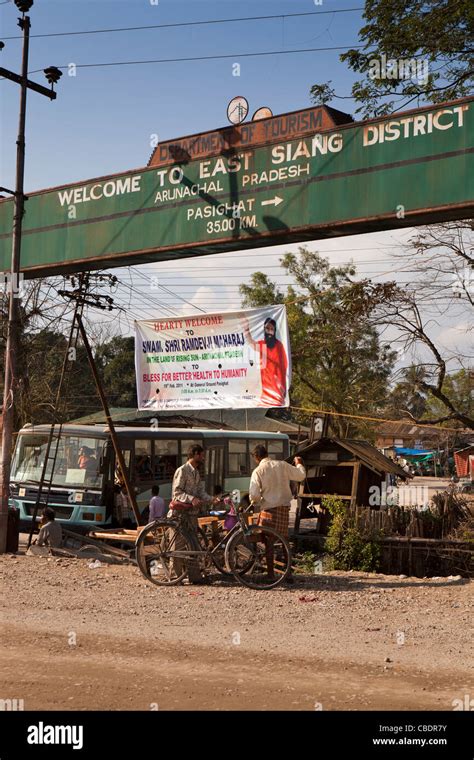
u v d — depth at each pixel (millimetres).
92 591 10023
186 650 7082
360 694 5770
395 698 5684
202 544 11047
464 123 10453
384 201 11102
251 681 6086
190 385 14594
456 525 14602
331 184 11672
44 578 10938
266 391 13719
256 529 10680
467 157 10391
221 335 14258
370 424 40531
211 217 13031
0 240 16484
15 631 7793
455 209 10461
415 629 7977
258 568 11070
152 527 10789
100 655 6879
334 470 18297
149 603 9281
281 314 13648
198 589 10266
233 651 7047
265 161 12461
